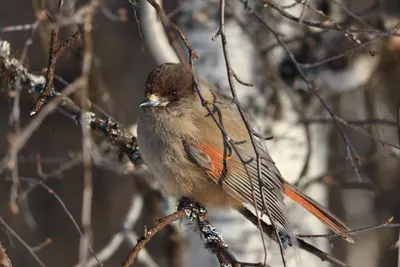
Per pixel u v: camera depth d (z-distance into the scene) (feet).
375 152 53.72
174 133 32.50
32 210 68.74
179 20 39.99
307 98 43.34
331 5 41.04
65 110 32.04
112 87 70.44
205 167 32.24
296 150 41.57
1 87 32.50
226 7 39.06
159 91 32.86
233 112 33.01
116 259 66.44
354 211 65.46
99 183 71.10
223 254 28.30
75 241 68.44
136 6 31.68
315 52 42.80
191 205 32.53
